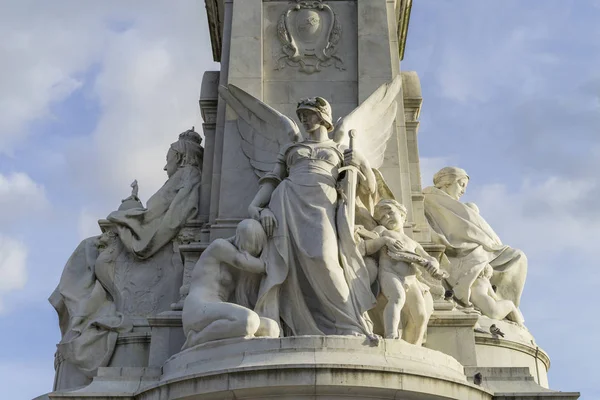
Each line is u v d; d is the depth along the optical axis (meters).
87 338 16.12
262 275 13.98
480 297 17.08
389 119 16.67
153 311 16.75
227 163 16.44
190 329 13.48
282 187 14.53
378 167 16.19
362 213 14.85
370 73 17.05
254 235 13.98
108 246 17.44
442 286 15.68
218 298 13.84
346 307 13.52
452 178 19.23
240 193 16.19
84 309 16.88
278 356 12.41
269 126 16.30
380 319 13.98
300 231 14.07
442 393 12.54
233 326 12.95
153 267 17.28
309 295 13.97
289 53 17.34
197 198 17.62
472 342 14.70
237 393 12.19
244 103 16.64
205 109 18.08
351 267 13.86
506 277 17.95
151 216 17.48
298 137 15.62
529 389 13.48
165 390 12.66
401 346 12.94
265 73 17.22
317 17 17.55
